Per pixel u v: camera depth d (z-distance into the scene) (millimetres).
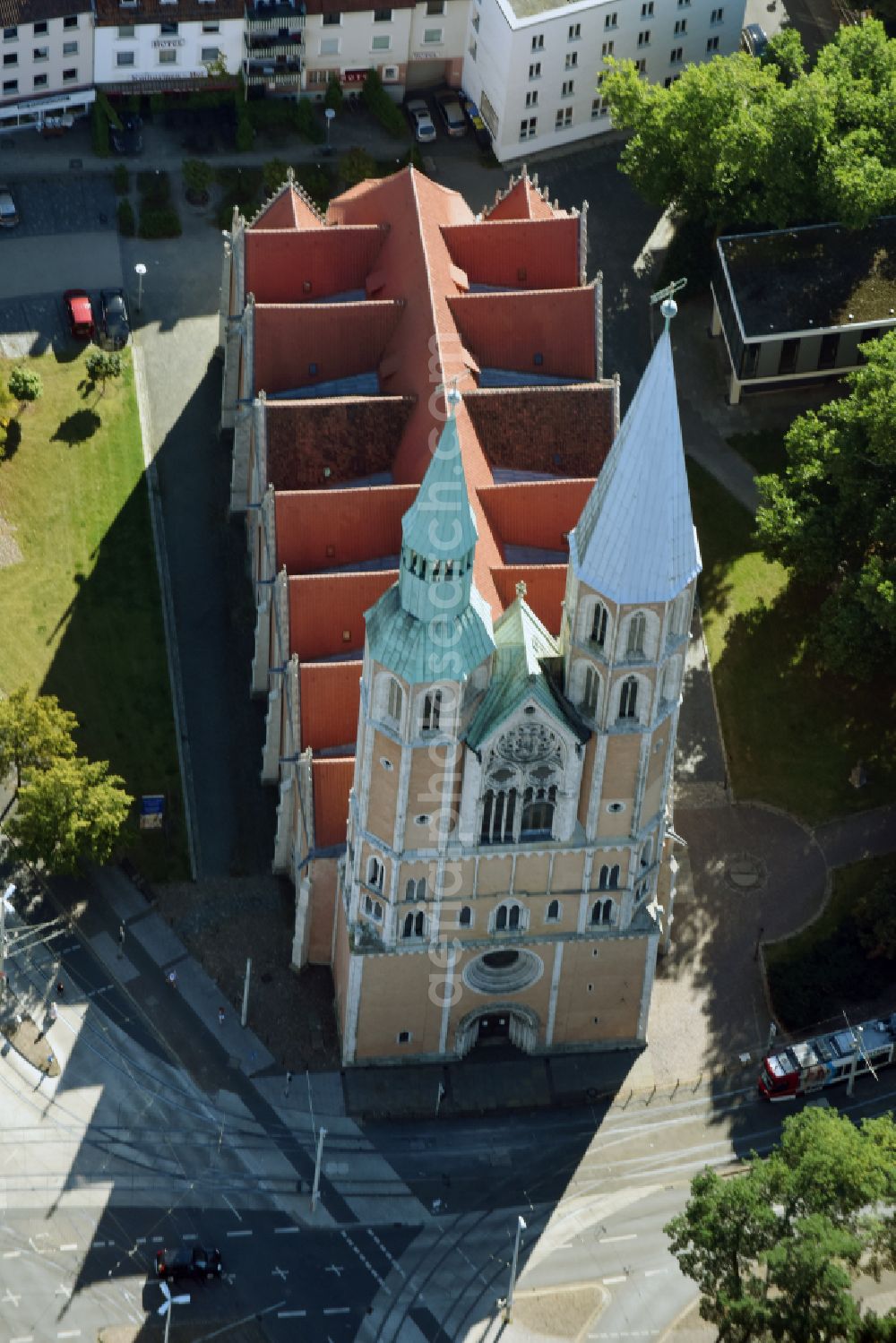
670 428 148500
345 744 179500
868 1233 161875
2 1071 177750
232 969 184750
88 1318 166250
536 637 161500
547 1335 167625
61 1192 172125
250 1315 167375
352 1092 179000
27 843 185000
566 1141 177500
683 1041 183500
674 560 153375
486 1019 181000
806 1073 179375
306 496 186500
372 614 158125
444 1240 172000
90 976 183750
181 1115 177000
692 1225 162875
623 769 164000
